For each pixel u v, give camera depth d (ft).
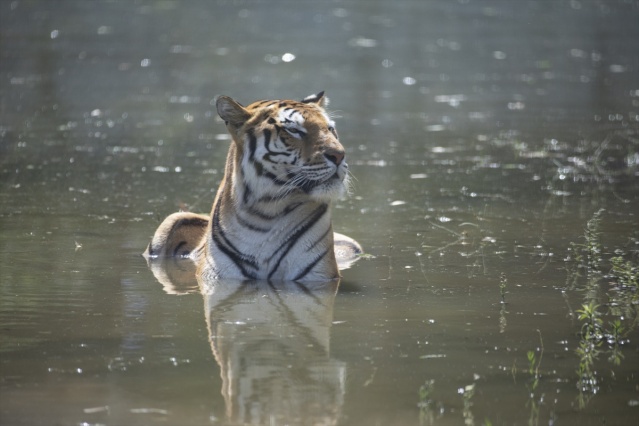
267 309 31.01
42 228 42.50
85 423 21.63
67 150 60.23
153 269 36.63
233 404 22.75
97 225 43.37
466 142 64.75
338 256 38.86
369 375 24.81
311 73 90.99
